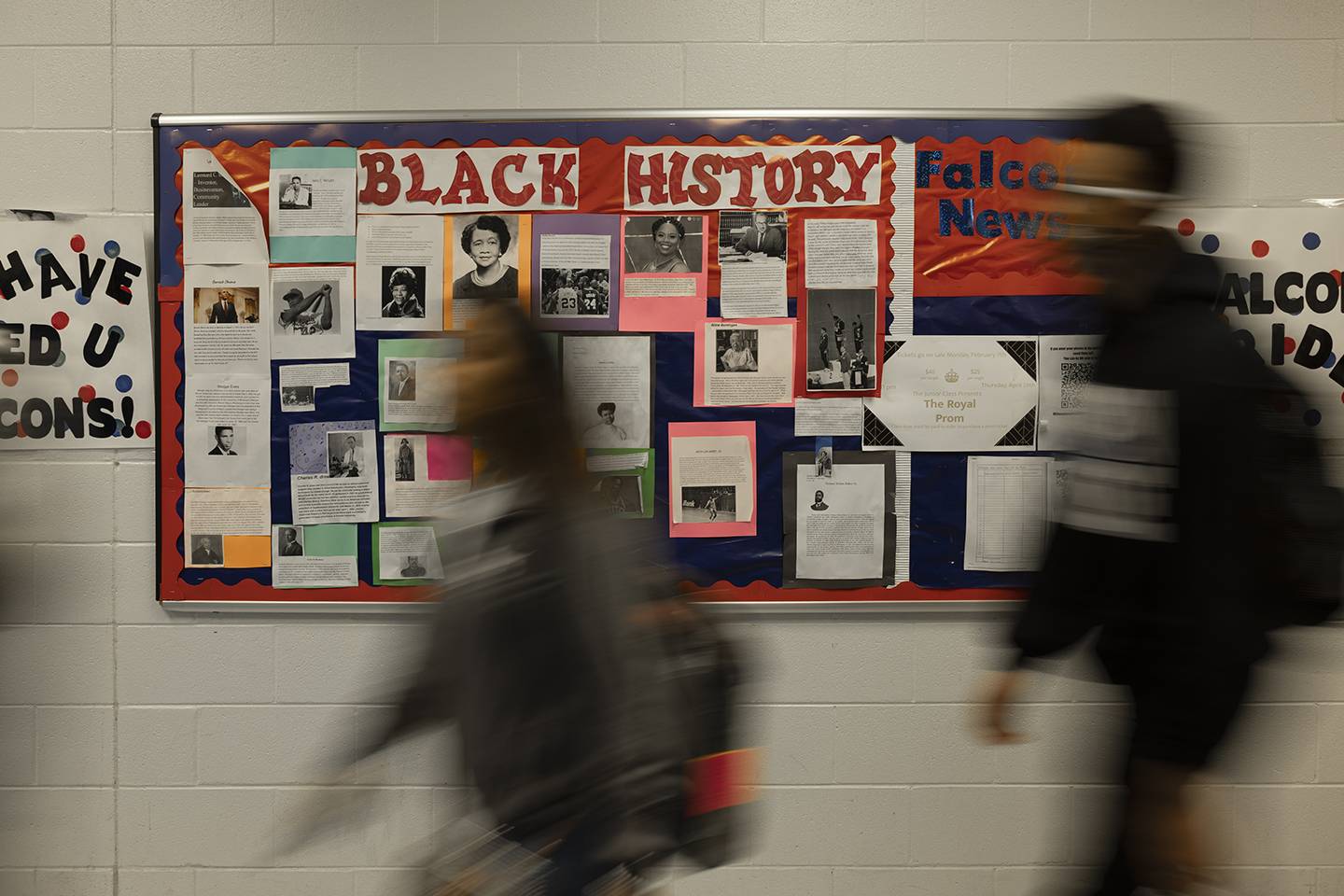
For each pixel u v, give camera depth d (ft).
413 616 9.02
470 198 8.89
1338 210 8.88
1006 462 8.95
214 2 8.91
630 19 8.88
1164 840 5.57
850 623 9.07
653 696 5.06
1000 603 8.99
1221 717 5.45
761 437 8.95
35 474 9.05
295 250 8.91
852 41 8.88
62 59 8.95
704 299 8.89
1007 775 9.08
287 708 9.09
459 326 8.90
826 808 9.11
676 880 9.07
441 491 8.97
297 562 9.01
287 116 8.88
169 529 9.01
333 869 9.08
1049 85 8.90
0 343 8.96
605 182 8.86
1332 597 5.32
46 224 8.94
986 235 8.87
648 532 5.49
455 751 5.14
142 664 9.08
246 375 8.95
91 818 9.10
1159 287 5.59
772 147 8.84
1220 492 5.35
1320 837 9.07
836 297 8.89
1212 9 8.86
